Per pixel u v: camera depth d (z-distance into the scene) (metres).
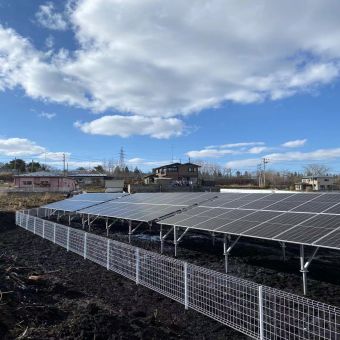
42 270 11.27
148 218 14.48
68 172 89.75
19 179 63.59
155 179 75.19
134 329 6.52
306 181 75.25
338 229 8.12
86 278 10.20
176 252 12.83
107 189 54.94
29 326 6.23
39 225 18.69
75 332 6.00
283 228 9.27
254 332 6.24
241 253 13.38
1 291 7.27
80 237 13.46
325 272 10.52
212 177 93.06
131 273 9.93
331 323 6.05
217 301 7.33
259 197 13.13
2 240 17.88
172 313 7.48
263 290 6.67
